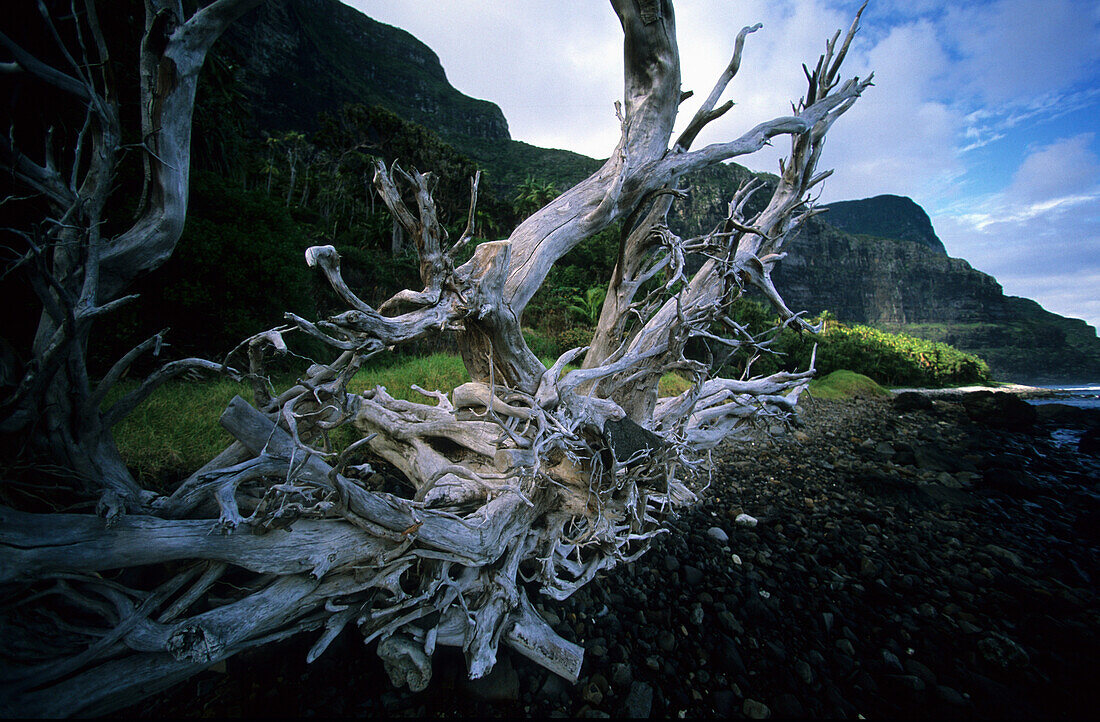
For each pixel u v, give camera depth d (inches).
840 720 105.7
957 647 135.6
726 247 181.0
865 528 219.9
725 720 103.3
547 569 121.6
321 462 101.6
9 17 89.7
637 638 126.6
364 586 95.5
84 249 76.4
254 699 92.2
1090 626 150.7
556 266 775.1
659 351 141.6
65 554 69.9
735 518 217.8
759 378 213.8
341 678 100.0
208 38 85.1
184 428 151.5
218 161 411.2
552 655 106.7
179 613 80.9
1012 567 195.9
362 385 236.5
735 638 130.3
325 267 78.7
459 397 144.9
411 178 92.2
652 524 193.3
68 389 79.4
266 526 81.8
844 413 581.6
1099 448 453.7
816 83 196.2
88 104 75.4
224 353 241.1
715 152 156.3
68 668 70.0
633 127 146.7
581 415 120.1
